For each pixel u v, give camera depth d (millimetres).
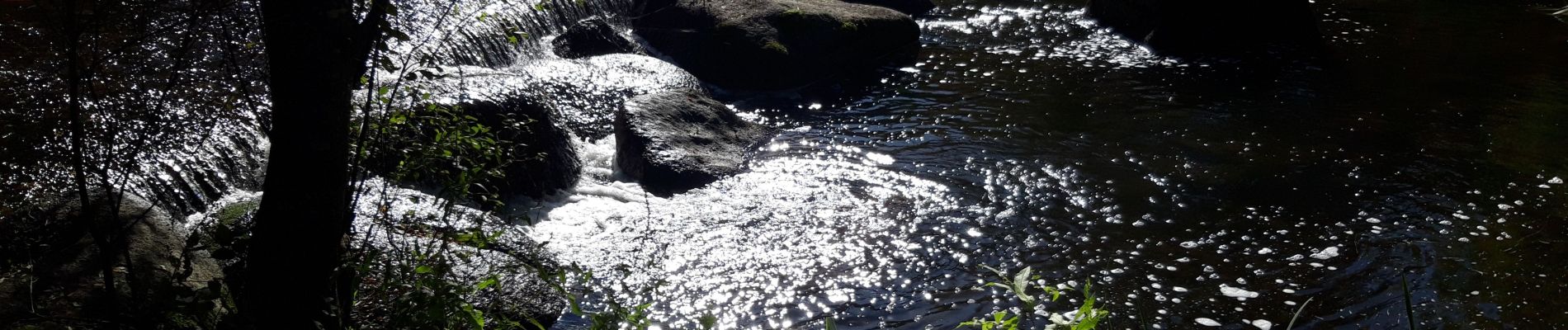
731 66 12000
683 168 8820
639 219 7895
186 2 8586
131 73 7367
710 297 6566
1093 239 7520
